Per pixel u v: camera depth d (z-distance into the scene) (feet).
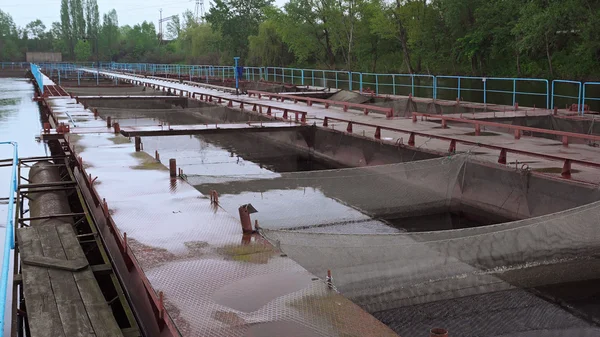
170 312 16.97
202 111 107.76
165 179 35.01
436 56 156.25
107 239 29.76
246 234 24.07
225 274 19.75
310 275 19.56
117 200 29.86
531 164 42.70
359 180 44.19
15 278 24.57
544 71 132.87
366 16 181.06
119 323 26.12
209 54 290.56
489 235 25.45
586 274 27.12
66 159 55.83
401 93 155.12
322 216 40.19
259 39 223.51
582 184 35.37
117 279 25.88
